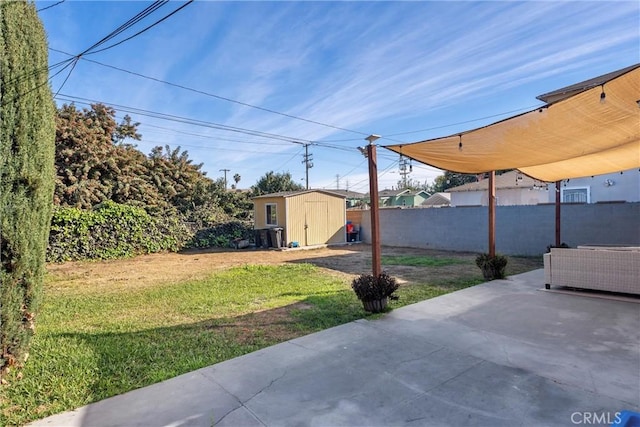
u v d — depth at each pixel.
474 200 20.98
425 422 2.47
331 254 13.16
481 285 6.98
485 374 3.18
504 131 4.79
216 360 3.67
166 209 17.20
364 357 3.62
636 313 4.95
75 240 12.47
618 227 9.45
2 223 3.05
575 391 2.84
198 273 9.50
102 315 5.49
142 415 2.65
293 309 5.59
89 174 16.03
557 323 4.58
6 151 3.04
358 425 2.46
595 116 4.36
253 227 17.67
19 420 2.61
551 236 10.66
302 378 3.19
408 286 7.03
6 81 3.02
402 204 35.62
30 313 3.35
